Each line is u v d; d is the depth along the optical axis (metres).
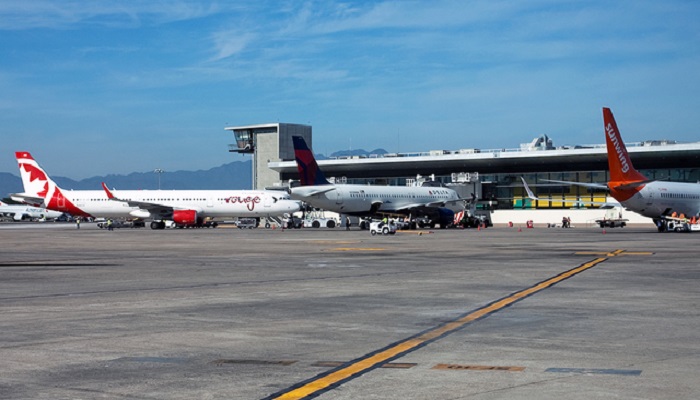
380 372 10.20
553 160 131.50
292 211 100.06
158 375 10.09
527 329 14.09
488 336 13.28
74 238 66.25
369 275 26.80
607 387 9.23
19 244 54.00
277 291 21.34
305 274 27.31
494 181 140.38
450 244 51.81
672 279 24.78
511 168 137.50
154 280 24.98
